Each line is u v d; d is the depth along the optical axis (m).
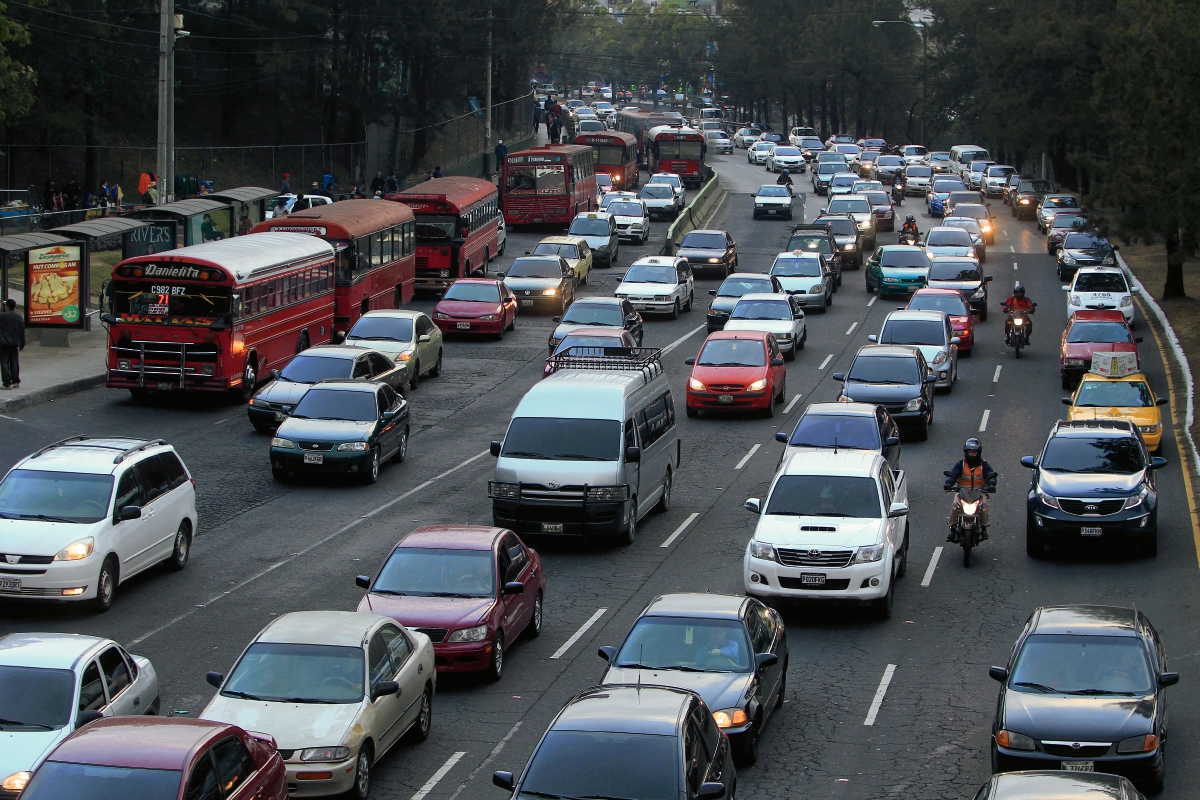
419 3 74.94
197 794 9.99
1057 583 20.53
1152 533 21.28
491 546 17.23
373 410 26.77
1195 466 27.08
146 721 10.79
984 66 91.50
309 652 13.34
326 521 23.50
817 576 18.50
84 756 10.07
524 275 46.69
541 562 20.53
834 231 58.19
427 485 26.14
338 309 38.72
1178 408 32.34
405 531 22.89
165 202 41.72
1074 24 66.31
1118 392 28.23
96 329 39.22
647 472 23.80
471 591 16.66
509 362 38.66
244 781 10.70
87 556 18.14
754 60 139.75
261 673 13.16
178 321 30.59
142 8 67.25
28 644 12.84
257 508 24.25
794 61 129.38
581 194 66.31
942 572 21.31
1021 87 72.56
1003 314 46.56
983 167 90.38
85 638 13.19
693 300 49.00
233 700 12.88
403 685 13.90
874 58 123.44
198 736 10.47
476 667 16.00
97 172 62.91
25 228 46.75
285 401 28.83
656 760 10.37
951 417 32.06
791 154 101.19
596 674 16.72
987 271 55.91
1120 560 21.69
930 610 19.41
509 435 22.78
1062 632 14.06
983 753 14.25
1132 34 45.38
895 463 24.78
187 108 75.44
